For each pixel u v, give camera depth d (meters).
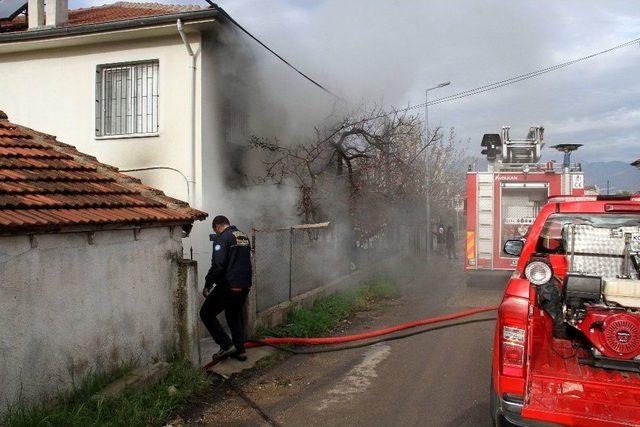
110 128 9.68
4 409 3.50
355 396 4.86
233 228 5.73
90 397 4.04
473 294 10.86
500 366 3.34
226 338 5.66
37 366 3.77
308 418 4.36
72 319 4.09
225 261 5.52
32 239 3.73
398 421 4.27
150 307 4.96
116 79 9.68
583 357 3.73
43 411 3.64
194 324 5.35
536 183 10.77
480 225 11.09
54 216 3.93
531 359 3.38
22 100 10.07
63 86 9.83
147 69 9.49
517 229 11.06
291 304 7.62
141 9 11.55
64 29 9.14
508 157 12.58
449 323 7.82
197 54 8.94
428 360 5.98
